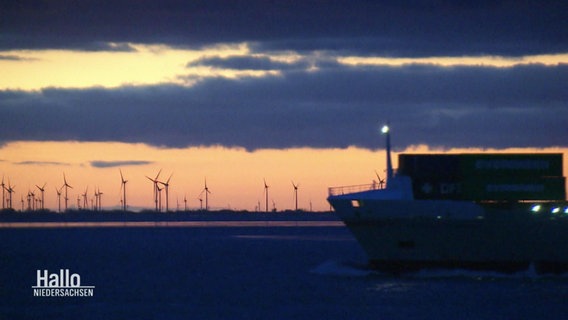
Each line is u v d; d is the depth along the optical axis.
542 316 197.00
